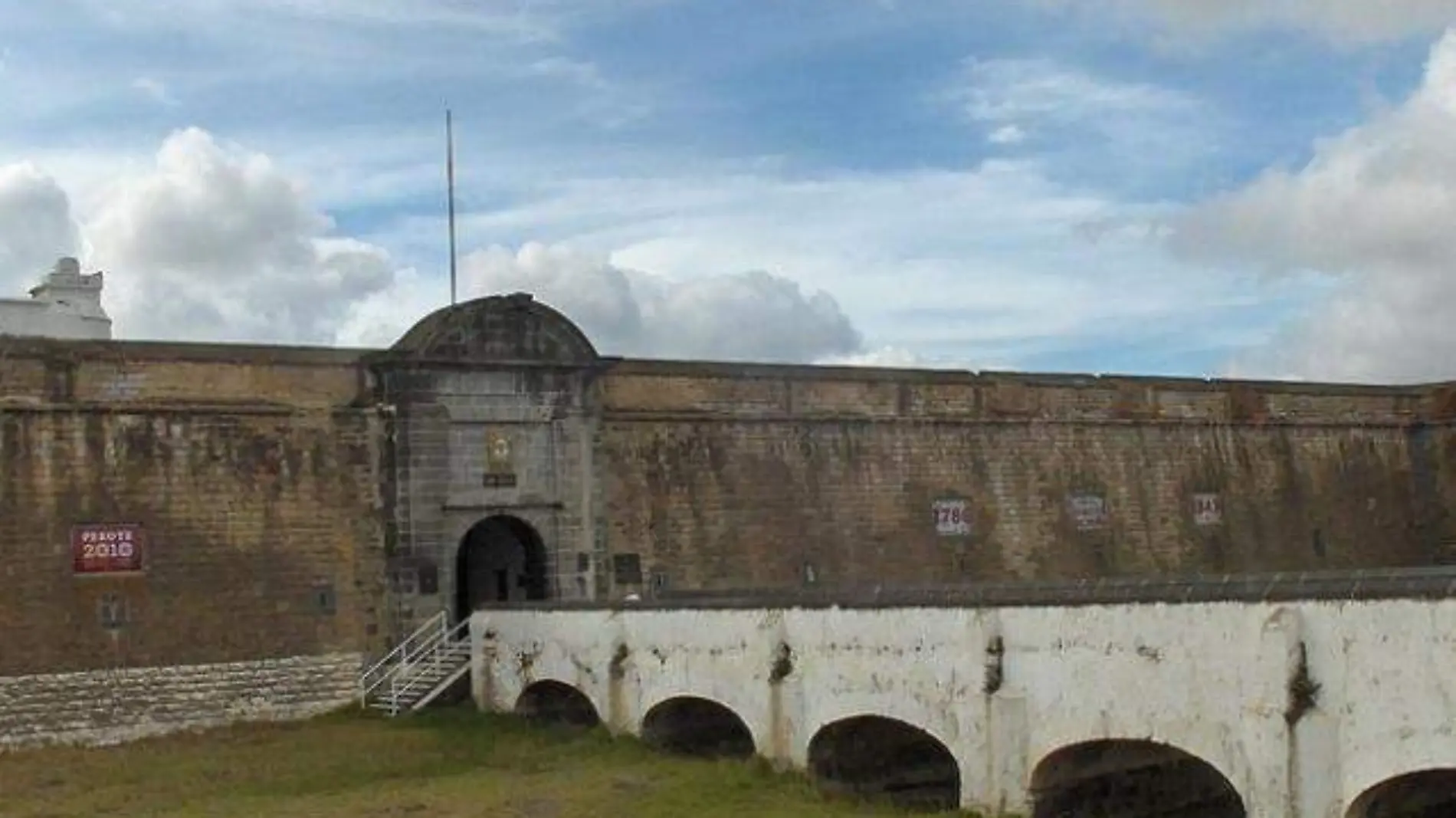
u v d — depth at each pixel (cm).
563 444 4272
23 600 3516
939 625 2617
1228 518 5675
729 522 4569
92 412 3662
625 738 3284
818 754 2873
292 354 3966
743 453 4644
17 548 3522
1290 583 2155
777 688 2909
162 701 3638
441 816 2628
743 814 2588
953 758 2794
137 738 3584
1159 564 5450
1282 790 2125
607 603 3375
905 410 4994
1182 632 2264
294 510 3891
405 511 4003
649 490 4447
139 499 3688
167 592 3691
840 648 2798
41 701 3494
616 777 2914
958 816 2523
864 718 2770
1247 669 2180
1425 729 1975
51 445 3603
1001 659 2516
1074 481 5319
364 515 3997
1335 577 2131
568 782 2894
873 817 2556
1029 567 5144
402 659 3944
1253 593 2180
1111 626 2356
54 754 3409
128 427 3706
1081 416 5384
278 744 3481
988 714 2517
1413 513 6253
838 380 4869
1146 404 5566
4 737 3438
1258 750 2159
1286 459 5903
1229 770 2198
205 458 3794
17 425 3566
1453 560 6194
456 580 4122
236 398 3872
